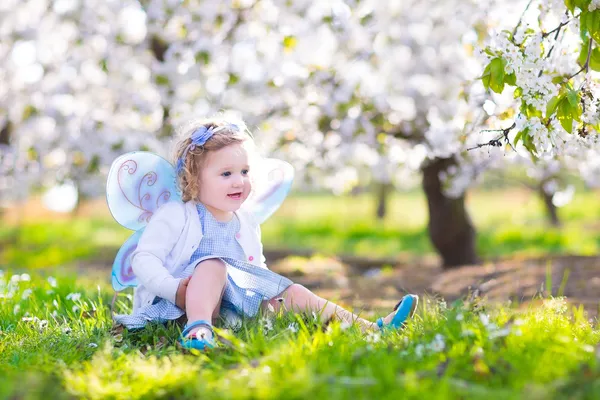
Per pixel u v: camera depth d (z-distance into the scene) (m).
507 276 6.68
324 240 16.23
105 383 2.57
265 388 2.23
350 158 7.83
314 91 6.98
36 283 5.38
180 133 3.88
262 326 3.26
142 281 3.46
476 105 5.33
